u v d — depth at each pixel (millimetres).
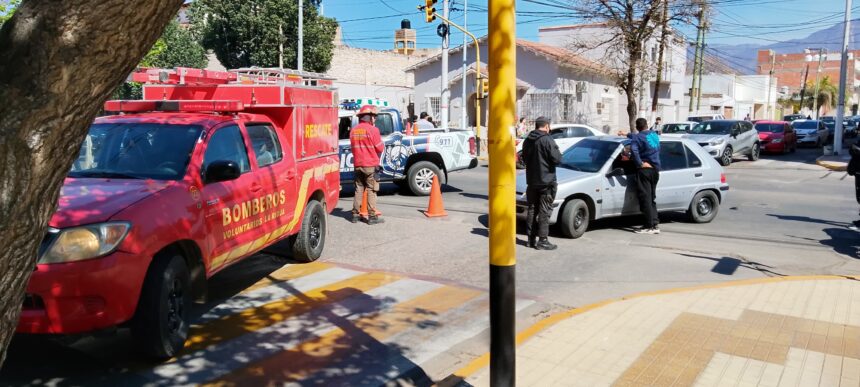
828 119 52406
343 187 16234
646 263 8344
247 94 7215
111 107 6395
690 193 11023
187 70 7574
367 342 5473
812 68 108625
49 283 4219
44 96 1927
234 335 5582
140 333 4734
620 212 10328
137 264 4531
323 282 7281
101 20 1946
